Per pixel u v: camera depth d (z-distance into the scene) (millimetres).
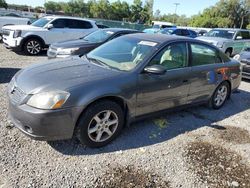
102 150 3559
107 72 3705
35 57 10305
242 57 8648
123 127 3975
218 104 5562
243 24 65125
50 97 3090
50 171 3037
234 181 3203
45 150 3414
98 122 3492
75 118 3234
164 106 4309
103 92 3379
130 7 64125
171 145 3883
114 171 3156
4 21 13008
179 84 4379
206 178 3209
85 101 3236
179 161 3496
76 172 3066
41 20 11805
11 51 11156
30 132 3160
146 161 3418
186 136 4215
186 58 4543
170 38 4453
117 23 36938
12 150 3334
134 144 3791
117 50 4367
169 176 3176
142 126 4367
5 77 6590
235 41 13242
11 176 2885
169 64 4273
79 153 3428
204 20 65375
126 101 3688
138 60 3949
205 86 4973
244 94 7059
